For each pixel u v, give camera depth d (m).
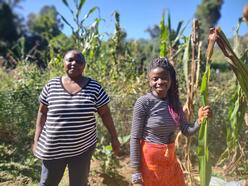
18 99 6.41
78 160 3.74
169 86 3.32
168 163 3.32
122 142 5.80
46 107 3.75
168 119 3.29
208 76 3.29
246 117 3.73
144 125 3.33
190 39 4.11
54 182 3.77
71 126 3.60
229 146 3.97
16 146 6.21
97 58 7.45
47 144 3.65
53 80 3.71
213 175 5.07
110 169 5.46
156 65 3.29
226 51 3.15
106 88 6.70
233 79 6.60
